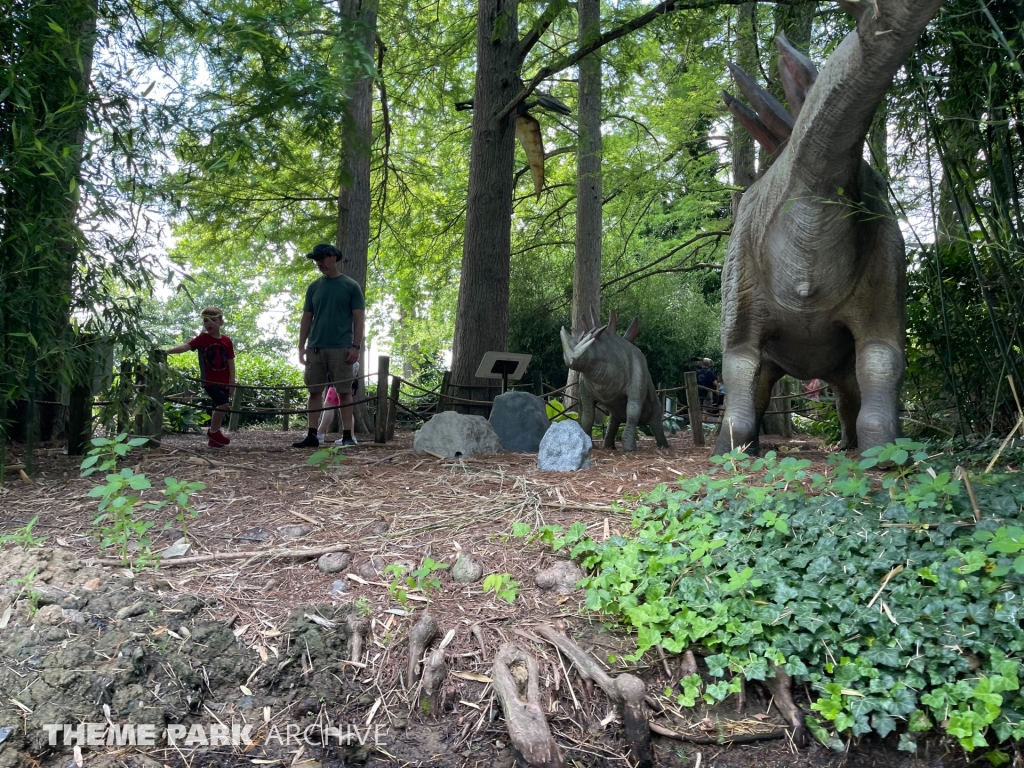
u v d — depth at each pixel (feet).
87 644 10.00
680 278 64.80
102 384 19.58
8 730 8.86
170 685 9.77
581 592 11.92
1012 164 15.65
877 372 16.31
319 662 10.45
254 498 15.71
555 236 62.03
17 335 15.60
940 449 17.33
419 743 9.61
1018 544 9.58
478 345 31.78
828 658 10.04
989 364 16.93
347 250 40.57
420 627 10.85
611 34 27.94
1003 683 8.98
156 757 9.00
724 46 33.45
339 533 13.76
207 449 23.52
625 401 22.22
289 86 19.36
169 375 20.53
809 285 16.12
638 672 10.52
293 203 44.06
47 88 16.47
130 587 11.56
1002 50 14.38
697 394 25.99
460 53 41.86
